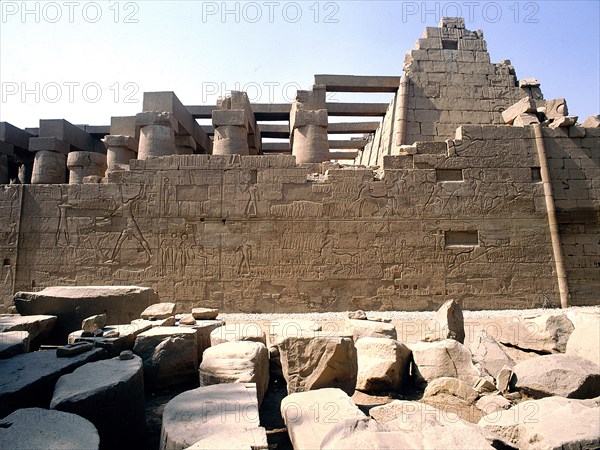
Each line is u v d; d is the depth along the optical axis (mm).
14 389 4344
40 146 18375
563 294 13516
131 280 13578
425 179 14000
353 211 13812
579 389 5445
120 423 4359
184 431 3467
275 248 13688
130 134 19016
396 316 12438
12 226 13859
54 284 13602
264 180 13891
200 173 13961
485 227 13883
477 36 17906
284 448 4465
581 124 15531
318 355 5625
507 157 14234
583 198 14180
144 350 6453
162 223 13766
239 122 15867
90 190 13930
